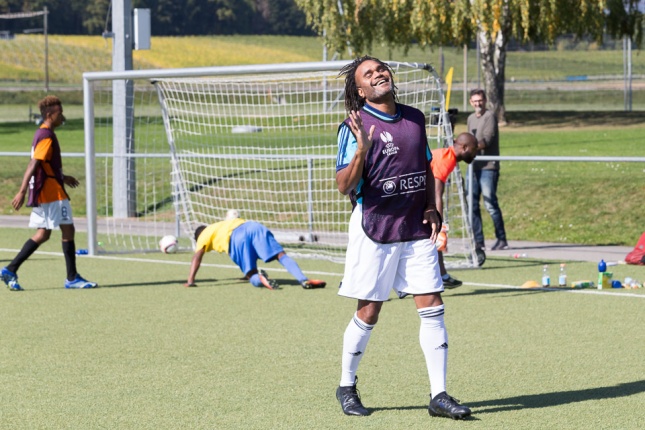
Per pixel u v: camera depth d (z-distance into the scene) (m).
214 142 43.75
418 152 10.53
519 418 10.69
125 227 32.53
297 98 29.25
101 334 15.62
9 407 11.23
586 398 11.55
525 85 151.25
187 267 23.97
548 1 66.88
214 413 10.95
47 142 19.67
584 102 118.56
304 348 14.50
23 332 15.80
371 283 10.60
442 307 10.76
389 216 10.52
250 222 20.75
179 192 28.80
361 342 10.89
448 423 10.52
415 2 66.25
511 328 15.99
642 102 116.62
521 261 24.78
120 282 21.45
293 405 11.28
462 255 25.56
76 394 11.81
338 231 29.88
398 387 12.14
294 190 32.12
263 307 18.14
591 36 76.62
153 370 13.08
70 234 20.45
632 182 32.16
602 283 20.14
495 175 26.52
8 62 199.25
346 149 10.41
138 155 29.00
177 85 30.72
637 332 15.61
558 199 31.86
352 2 71.94
